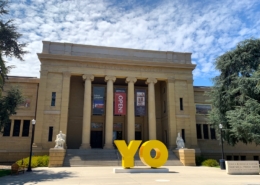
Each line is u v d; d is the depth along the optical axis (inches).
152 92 1577.3
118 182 611.5
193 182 612.7
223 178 706.8
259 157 1718.8
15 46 961.5
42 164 1149.1
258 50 1214.3
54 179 689.6
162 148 908.6
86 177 729.0
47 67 1466.5
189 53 1696.6
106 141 1438.2
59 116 1421.0
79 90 1694.1
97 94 1520.7
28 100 1533.0
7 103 954.1
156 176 745.6
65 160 1194.0
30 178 720.3
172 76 1628.9
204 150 1665.8
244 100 1115.3
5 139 1441.9
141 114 1542.8
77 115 1652.3
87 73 1507.1
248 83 1101.1
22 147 1444.4
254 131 959.6
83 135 1419.8
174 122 1552.7
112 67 1551.4
